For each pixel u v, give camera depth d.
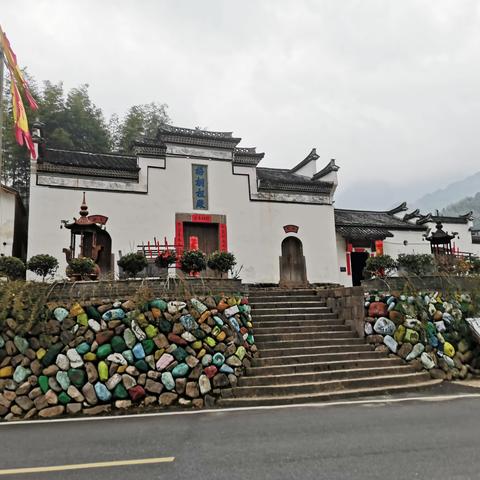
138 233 15.16
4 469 4.59
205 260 10.77
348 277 19.33
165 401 7.48
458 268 11.95
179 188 16.00
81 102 24.95
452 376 9.39
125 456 4.92
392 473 4.20
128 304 8.02
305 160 21.19
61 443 5.52
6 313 7.63
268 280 16.77
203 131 16.62
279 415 6.66
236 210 16.75
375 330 10.00
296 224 17.61
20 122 10.95
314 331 10.37
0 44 10.26
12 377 7.32
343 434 5.52
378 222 22.00
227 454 4.88
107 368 7.50
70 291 8.30
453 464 4.41
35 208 14.11
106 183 15.08
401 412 6.65
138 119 27.03
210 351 8.02
